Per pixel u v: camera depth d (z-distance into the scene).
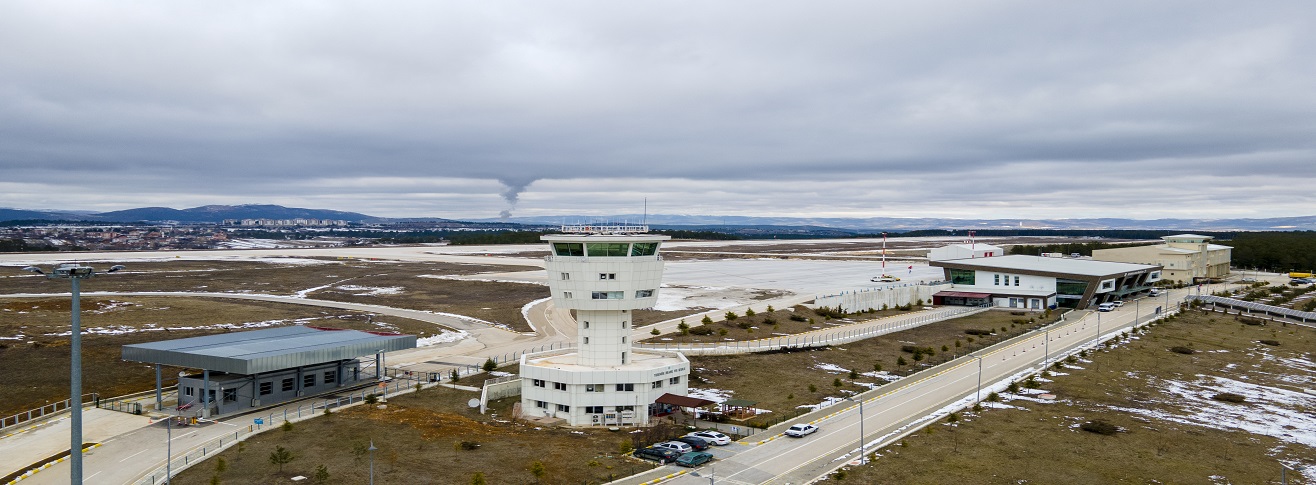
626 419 94.00
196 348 102.44
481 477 69.38
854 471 75.25
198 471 72.81
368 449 79.62
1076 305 197.38
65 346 128.88
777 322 168.12
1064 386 111.75
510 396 107.12
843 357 135.25
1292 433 91.12
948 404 102.25
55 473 73.19
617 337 98.12
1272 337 156.00
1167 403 104.00
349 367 113.50
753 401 103.06
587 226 102.06
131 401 100.44
